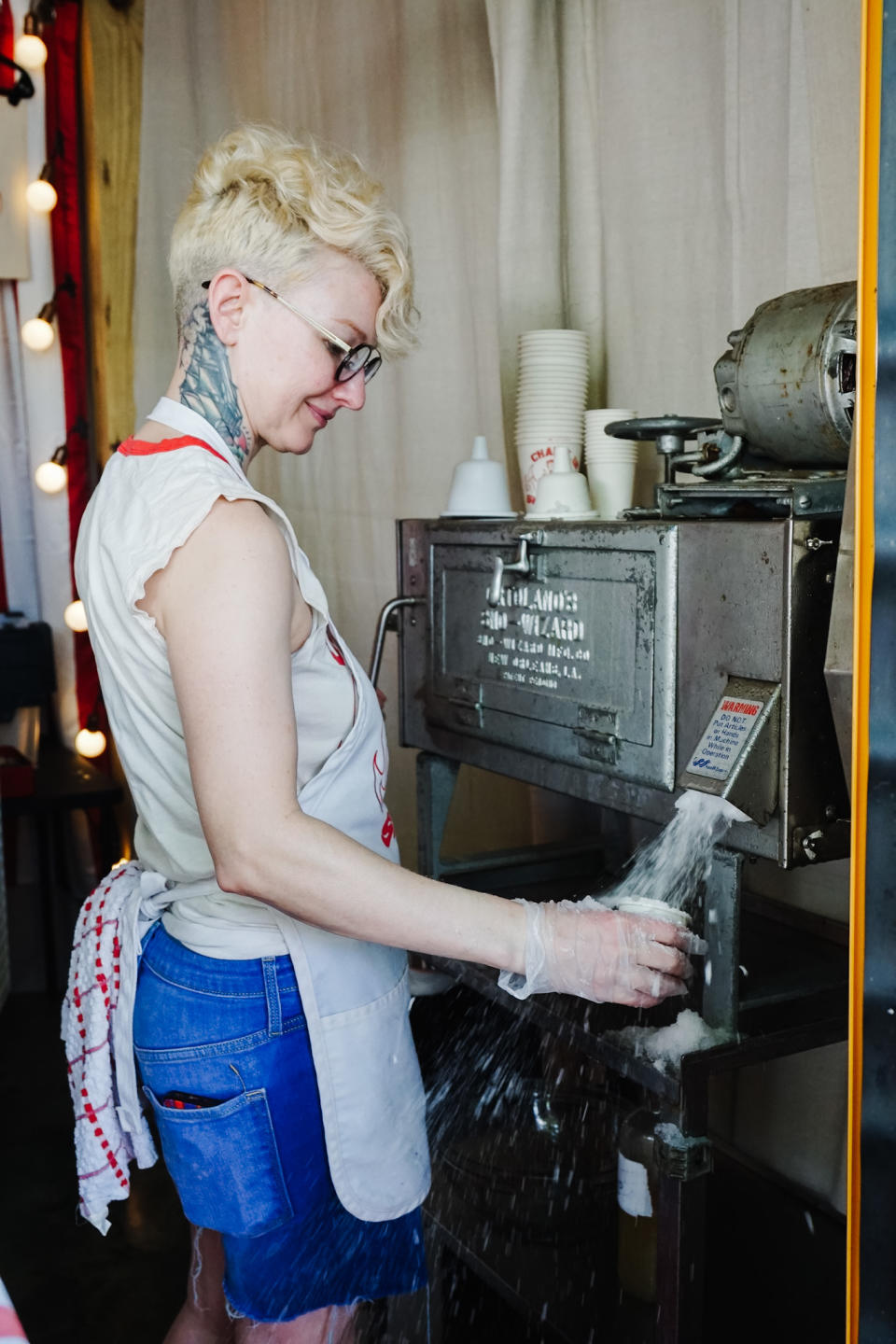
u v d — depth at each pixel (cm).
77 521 364
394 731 301
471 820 274
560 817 236
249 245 112
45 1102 280
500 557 164
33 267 353
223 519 104
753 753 122
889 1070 87
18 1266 218
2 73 340
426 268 274
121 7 346
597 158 223
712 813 129
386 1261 130
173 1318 202
